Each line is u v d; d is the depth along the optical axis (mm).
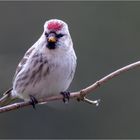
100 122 17812
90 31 18609
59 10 18766
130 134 17812
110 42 18547
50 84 9711
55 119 17469
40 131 17484
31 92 9789
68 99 9617
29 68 9758
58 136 17406
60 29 9656
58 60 9664
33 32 18547
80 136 17609
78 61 18062
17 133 17516
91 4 18750
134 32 18719
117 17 18750
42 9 18703
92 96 17891
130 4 18797
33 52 9766
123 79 17922
